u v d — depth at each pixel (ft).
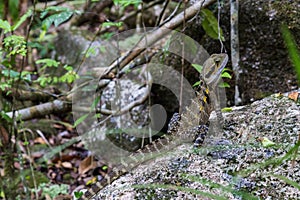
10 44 17.90
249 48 21.31
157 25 22.59
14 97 19.44
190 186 12.10
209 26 20.68
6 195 20.53
